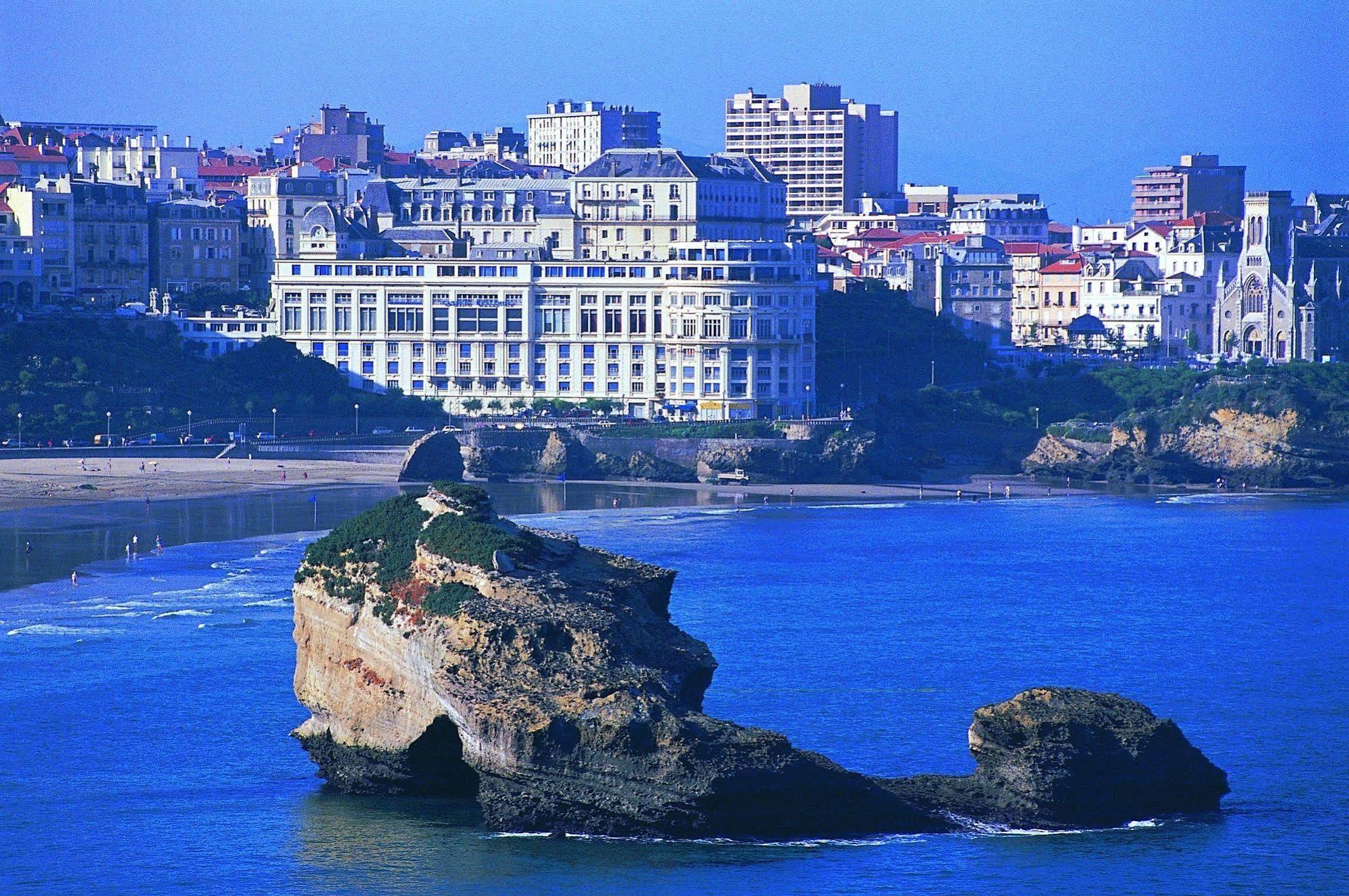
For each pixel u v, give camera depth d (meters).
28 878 198.38
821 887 191.88
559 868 195.75
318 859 199.75
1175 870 199.38
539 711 198.12
